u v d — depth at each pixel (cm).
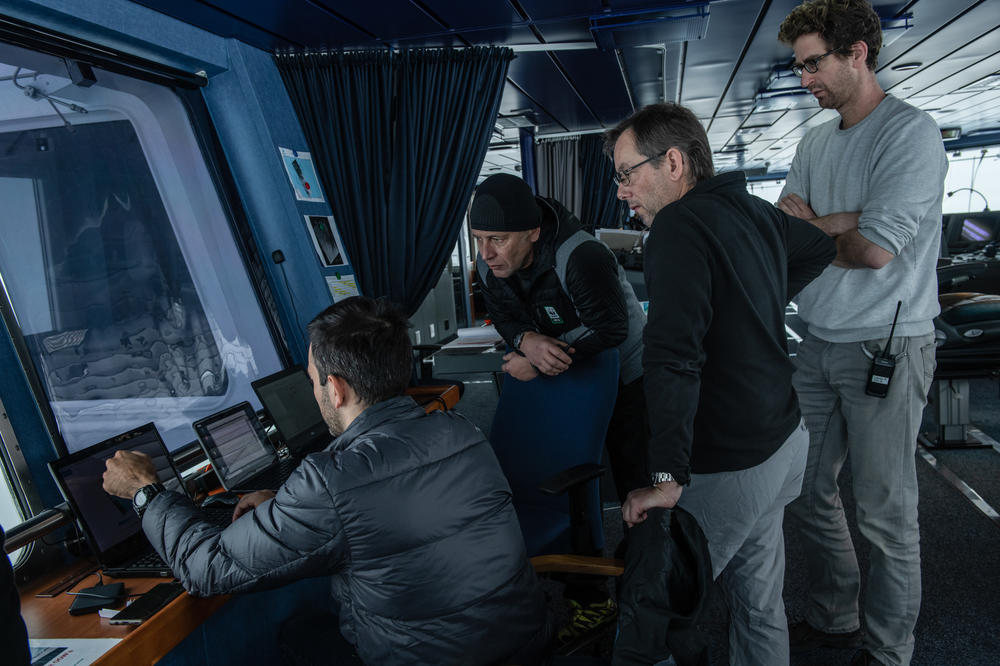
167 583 131
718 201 130
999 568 251
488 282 213
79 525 140
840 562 200
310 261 263
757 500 138
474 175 308
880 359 171
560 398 205
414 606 115
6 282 183
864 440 180
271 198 259
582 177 714
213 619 150
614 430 228
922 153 160
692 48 415
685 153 137
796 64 176
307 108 283
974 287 526
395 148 296
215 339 246
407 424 124
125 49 212
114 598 127
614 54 393
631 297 222
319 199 279
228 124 257
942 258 529
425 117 294
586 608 204
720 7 336
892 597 180
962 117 959
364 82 286
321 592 197
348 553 114
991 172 1243
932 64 560
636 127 139
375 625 118
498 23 310
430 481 117
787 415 140
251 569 114
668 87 529
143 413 213
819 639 207
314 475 113
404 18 277
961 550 265
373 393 127
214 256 250
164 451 170
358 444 119
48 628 121
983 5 394
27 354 163
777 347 135
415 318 675
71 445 181
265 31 254
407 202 297
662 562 117
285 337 267
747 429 134
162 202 237
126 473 144
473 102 300
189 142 246
